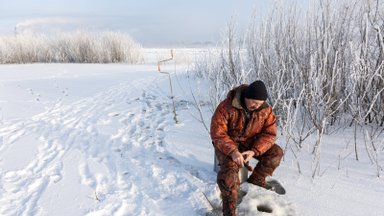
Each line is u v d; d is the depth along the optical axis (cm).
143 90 964
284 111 470
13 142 535
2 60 2180
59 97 882
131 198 351
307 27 477
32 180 401
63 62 2303
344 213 307
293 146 444
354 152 414
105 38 2302
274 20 509
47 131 590
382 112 454
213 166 414
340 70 460
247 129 338
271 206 312
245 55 566
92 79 1209
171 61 1930
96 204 341
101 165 438
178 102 768
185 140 506
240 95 325
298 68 483
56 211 333
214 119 336
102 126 611
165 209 328
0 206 346
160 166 424
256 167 348
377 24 427
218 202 332
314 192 341
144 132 566
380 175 362
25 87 1027
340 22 457
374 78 443
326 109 427
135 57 2270
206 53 880
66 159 462
